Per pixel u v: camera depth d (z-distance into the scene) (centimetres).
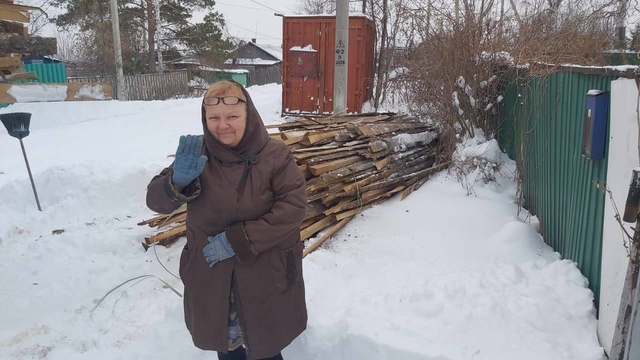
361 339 299
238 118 227
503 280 347
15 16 494
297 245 251
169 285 387
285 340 248
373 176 522
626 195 253
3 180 705
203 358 309
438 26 652
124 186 602
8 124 555
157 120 1277
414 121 699
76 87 807
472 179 559
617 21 983
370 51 1117
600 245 308
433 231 450
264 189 235
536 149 462
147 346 321
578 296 316
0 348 319
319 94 1112
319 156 477
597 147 294
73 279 397
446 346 286
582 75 340
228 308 239
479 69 615
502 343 285
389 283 360
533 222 454
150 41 3381
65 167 639
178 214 464
